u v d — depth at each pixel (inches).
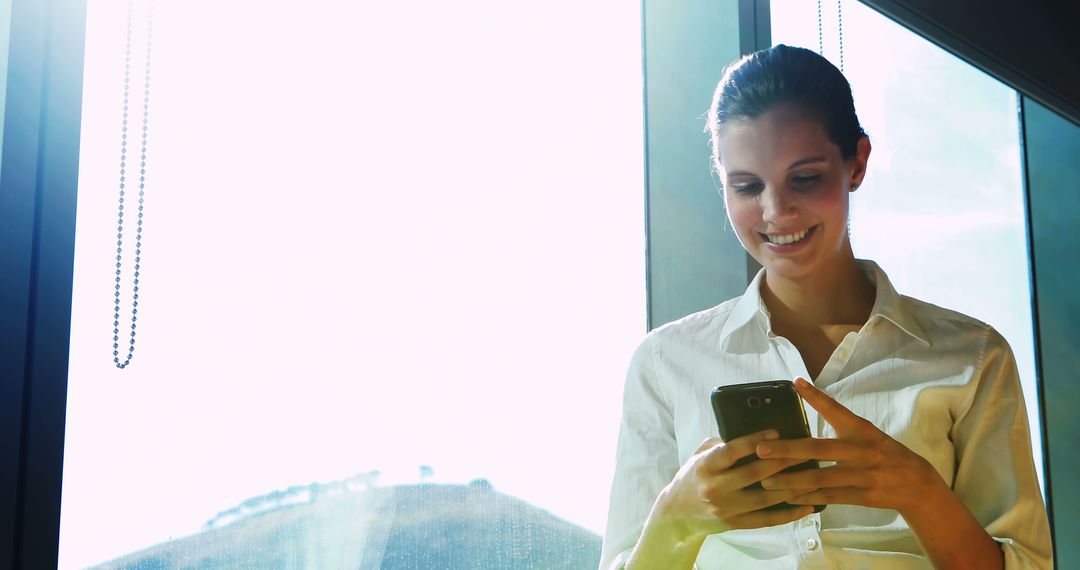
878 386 46.8
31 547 38.1
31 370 38.7
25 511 38.0
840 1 81.5
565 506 57.8
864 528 44.8
